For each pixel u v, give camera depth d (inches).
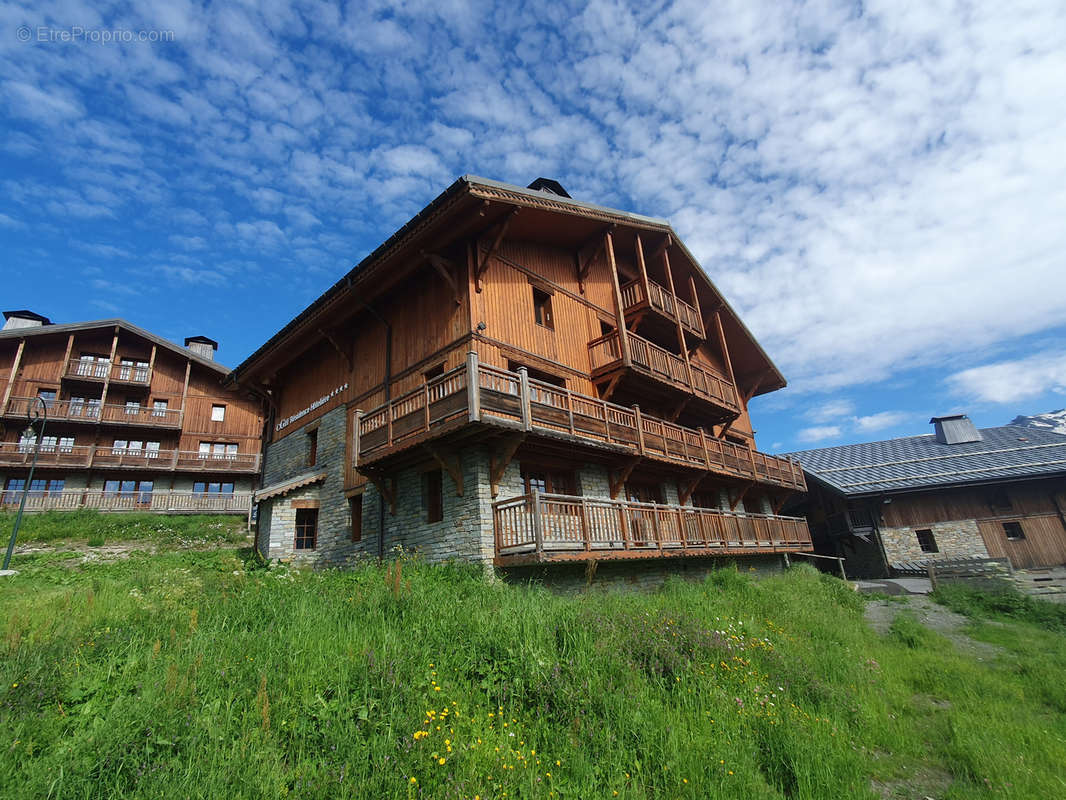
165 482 1154.7
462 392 423.5
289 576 455.8
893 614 625.0
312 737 202.2
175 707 204.2
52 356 1132.5
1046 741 286.0
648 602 408.8
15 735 181.2
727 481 778.2
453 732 209.9
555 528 438.9
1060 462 952.9
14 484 1021.2
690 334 784.9
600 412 557.0
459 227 521.7
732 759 226.7
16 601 345.4
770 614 467.2
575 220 631.8
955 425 1201.4
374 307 647.1
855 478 1084.5
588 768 205.9
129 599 348.5
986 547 945.5
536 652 273.1
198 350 1374.3
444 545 474.3
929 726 310.0
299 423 765.9
